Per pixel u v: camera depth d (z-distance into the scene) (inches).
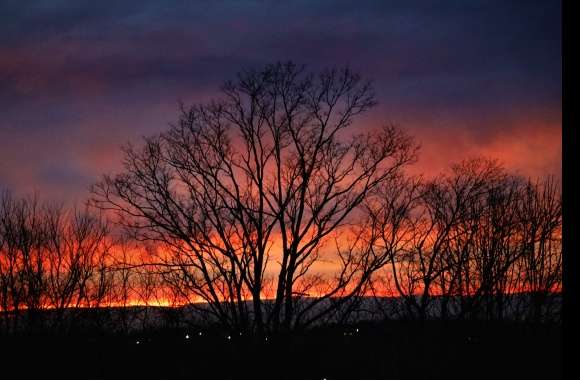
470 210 1380.4
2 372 1114.7
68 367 1146.0
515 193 1318.9
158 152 1333.7
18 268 1162.0
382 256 1316.4
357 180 1338.6
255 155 1339.8
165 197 1304.1
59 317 1172.5
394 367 1170.6
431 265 1353.3
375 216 1347.2
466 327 1268.5
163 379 1137.4
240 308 1278.3
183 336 1261.1
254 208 1314.0
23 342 1142.3
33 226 1189.7
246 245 1301.7
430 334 1283.2
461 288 1310.3
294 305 1278.3
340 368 1186.0
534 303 1194.0
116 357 1170.6
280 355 1221.1
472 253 1337.4
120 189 1289.4
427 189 1486.2
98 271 1231.5
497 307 1250.6
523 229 1258.0
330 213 1317.7
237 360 1213.1
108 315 1231.5
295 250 1290.6
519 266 1237.1
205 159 1334.9
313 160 1331.2
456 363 1173.7
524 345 1177.4
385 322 1339.8
